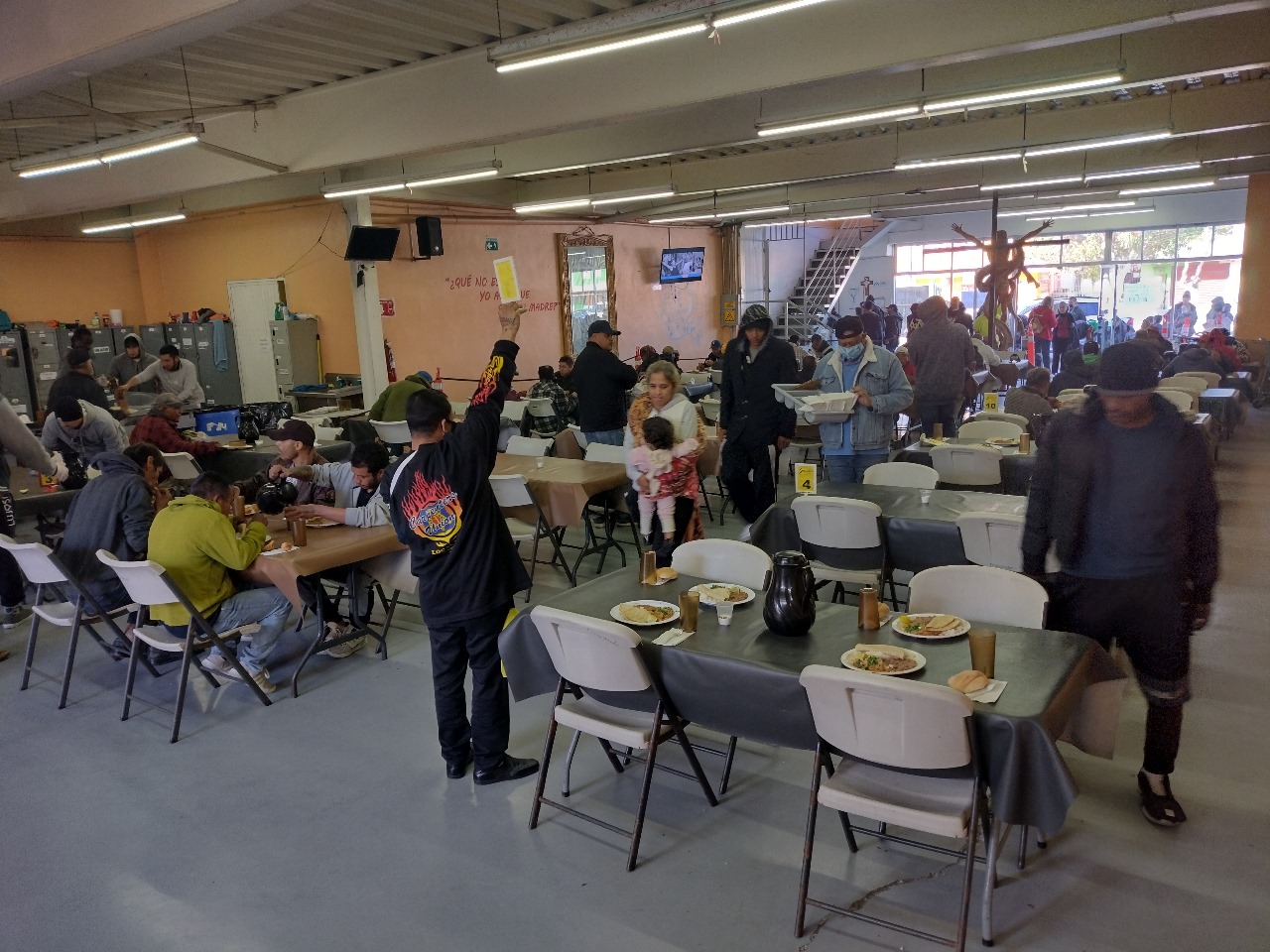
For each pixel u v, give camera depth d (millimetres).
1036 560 2652
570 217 14039
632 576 3242
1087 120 9508
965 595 2812
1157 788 2686
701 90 5965
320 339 10898
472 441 2953
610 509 5527
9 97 5504
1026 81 5781
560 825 2852
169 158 8742
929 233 20500
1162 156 11039
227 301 11719
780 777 3068
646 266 15883
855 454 5160
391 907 2486
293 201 10688
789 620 2561
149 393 9180
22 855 2834
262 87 7258
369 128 7289
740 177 11594
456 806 2998
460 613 2957
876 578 3861
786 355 5266
